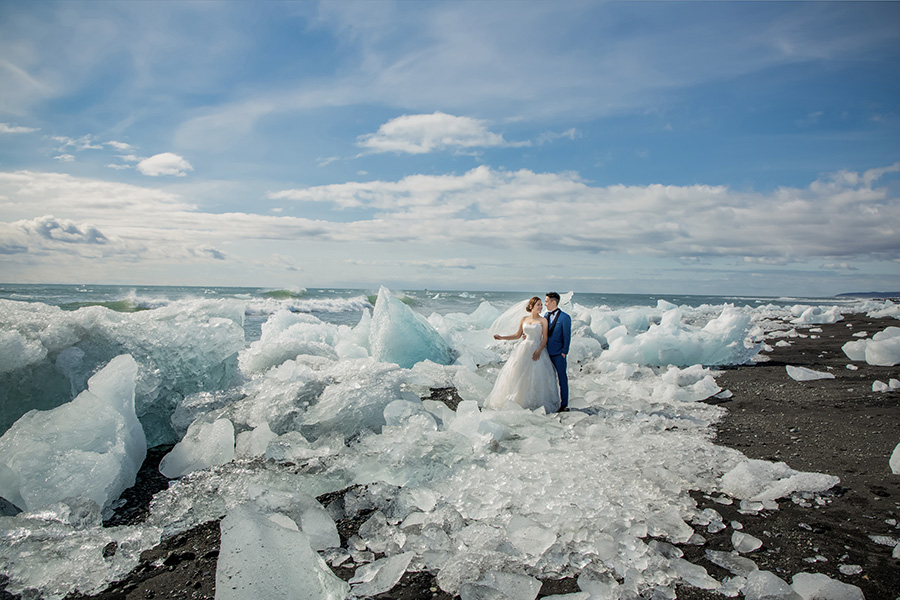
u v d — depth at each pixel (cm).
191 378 530
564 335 586
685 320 1861
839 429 477
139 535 292
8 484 323
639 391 680
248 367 720
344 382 544
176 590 245
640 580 242
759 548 270
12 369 404
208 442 422
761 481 344
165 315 552
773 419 526
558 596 230
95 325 472
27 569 260
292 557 234
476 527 294
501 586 238
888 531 283
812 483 338
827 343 1107
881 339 857
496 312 1302
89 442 358
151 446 481
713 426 509
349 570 263
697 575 244
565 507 316
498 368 830
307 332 925
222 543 237
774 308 2452
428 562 264
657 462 396
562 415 553
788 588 224
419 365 762
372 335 835
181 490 356
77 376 447
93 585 250
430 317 1144
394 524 310
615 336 1081
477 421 471
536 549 271
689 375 727
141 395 468
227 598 219
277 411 496
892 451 409
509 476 368
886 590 229
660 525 293
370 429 486
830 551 264
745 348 902
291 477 367
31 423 352
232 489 353
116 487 352
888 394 591
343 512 329
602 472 374
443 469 386
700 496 340
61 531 290
